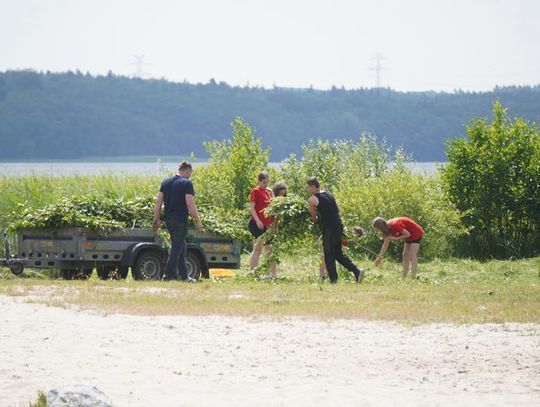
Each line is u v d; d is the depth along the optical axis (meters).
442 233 101.88
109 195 85.69
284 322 48.06
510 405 32.50
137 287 63.62
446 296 59.53
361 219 100.88
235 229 78.38
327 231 70.75
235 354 40.41
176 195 70.81
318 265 86.62
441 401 32.97
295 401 32.88
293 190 120.25
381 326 47.00
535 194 105.06
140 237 74.06
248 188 116.06
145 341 43.09
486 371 37.56
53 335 44.47
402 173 111.81
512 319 49.06
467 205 106.50
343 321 48.44
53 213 73.00
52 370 37.47
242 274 76.06
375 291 62.94
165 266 71.50
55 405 29.09
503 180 105.38
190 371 37.41
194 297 57.88
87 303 54.22
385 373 37.22
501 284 71.44
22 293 59.66
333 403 32.59
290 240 75.50
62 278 77.25
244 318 49.34
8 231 74.88
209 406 32.19
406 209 101.31
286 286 66.25
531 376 36.78
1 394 33.72
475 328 46.53
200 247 75.88
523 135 106.81
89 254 72.12
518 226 105.75
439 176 113.31
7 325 47.03
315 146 125.62
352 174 120.75
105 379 36.03
